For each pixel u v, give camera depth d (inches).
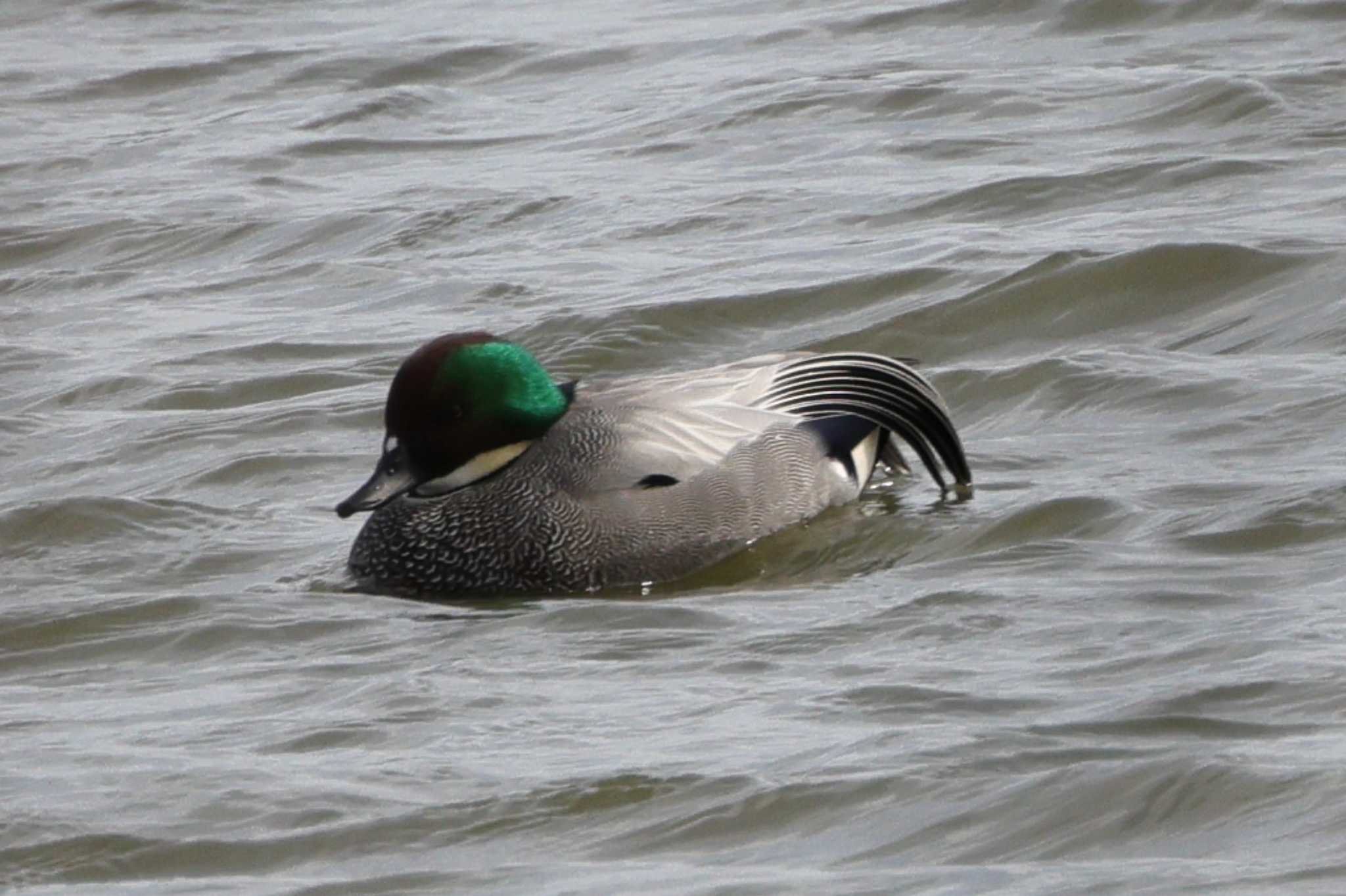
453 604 510.6
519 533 523.5
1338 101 864.9
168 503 573.0
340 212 857.5
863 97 927.0
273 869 353.7
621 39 1074.1
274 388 677.3
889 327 686.5
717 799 363.3
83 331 755.4
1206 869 326.0
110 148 975.6
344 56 1080.2
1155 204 776.9
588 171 885.2
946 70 954.7
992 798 354.6
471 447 532.7
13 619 497.4
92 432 646.5
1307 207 748.6
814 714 400.5
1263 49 943.7
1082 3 1012.5
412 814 367.2
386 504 531.5
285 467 605.3
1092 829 343.0
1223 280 681.6
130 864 357.7
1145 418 591.8
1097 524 516.1
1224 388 601.3
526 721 409.7
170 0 1203.9
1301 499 507.2
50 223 879.1
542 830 359.3
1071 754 367.9
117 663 474.6
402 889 341.7
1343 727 372.8
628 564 524.1
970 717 392.5
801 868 338.3
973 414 614.5
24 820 372.5
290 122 991.6
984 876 330.6
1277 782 348.2
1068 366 623.2
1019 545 512.4
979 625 449.4
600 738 396.8
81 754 406.0
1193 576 471.8
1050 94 907.4
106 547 551.2
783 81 959.6
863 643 445.7
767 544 535.8
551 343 700.7
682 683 428.5
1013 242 741.3
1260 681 395.9
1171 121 863.7
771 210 811.4
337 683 445.7
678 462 535.2
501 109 993.5
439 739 402.0
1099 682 407.2
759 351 689.0
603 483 530.0
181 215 874.8
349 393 662.5
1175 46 961.5
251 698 439.2
